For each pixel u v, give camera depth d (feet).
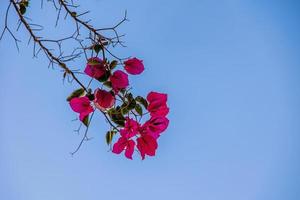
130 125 3.27
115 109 3.30
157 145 3.27
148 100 3.33
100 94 3.27
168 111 3.32
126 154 3.29
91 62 3.34
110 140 3.31
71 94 3.34
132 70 3.39
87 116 3.32
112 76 3.31
